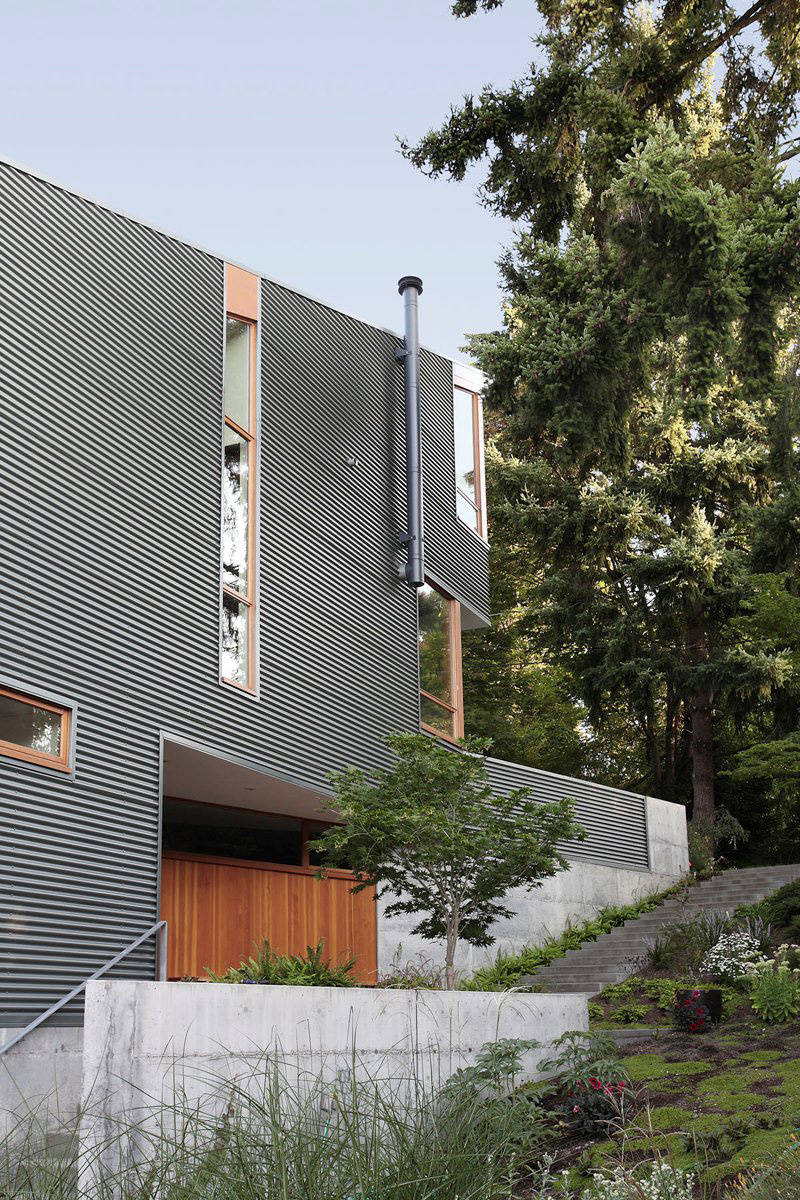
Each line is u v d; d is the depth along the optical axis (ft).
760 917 48.03
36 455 31.94
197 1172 14.30
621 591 76.69
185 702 36.76
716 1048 31.19
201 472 39.68
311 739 43.60
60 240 34.60
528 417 47.96
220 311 42.50
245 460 43.04
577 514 71.97
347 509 49.08
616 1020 41.32
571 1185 19.63
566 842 59.88
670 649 73.72
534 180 48.37
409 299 55.67
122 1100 19.71
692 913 56.80
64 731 31.50
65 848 30.58
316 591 45.70
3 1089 26.13
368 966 49.37
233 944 45.42
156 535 36.73
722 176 46.09
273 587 42.83
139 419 36.81
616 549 73.46
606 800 63.67
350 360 51.31
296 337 47.39
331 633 46.21
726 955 45.32
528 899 56.29
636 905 61.11
